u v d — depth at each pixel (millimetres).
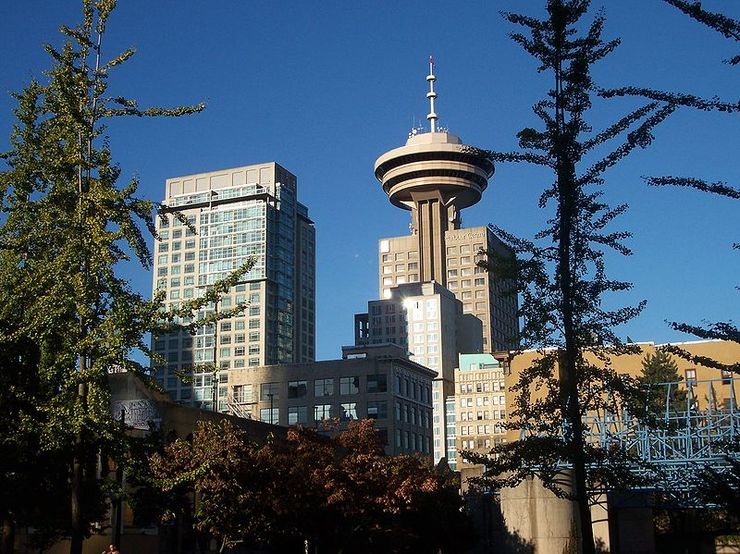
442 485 61562
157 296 24188
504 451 27750
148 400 54875
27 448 26766
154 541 51812
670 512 73625
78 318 24000
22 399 25750
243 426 64375
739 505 22469
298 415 133500
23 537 43344
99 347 23141
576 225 27266
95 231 23656
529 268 27078
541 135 27219
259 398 135875
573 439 26516
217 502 39031
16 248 24859
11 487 27391
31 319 24188
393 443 128875
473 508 66250
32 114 26156
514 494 55281
